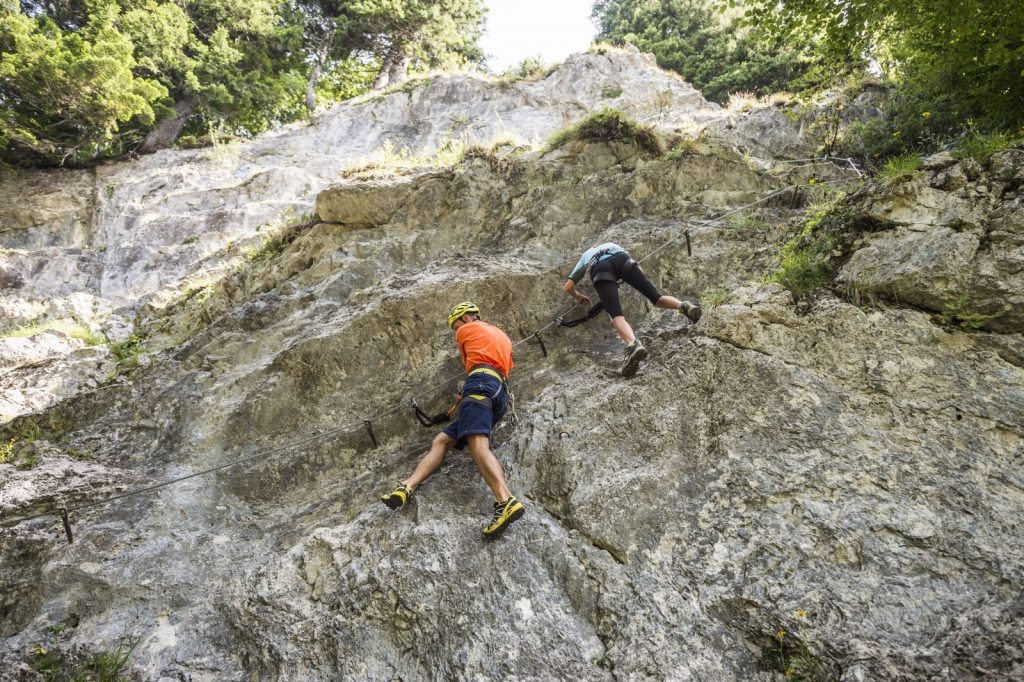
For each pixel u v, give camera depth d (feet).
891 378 13.50
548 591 12.30
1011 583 10.44
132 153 56.44
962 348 13.53
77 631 13.47
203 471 17.60
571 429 14.75
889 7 21.86
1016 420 12.32
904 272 14.64
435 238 25.70
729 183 24.14
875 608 10.75
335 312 22.66
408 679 11.50
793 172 25.12
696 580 11.91
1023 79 21.54
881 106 33.53
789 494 12.50
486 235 25.22
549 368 18.12
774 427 13.53
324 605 12.85
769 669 10.66
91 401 20.54
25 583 14.35
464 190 26.50
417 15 69.62
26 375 26.89
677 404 14.57
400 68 73.46
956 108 25.79
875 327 14.30
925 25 21.99
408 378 19.62
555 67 55.72
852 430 13.03
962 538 11.16
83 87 50.83
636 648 11.21
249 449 18.48
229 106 66.64
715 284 19.65
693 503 13.01
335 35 72.64
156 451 18.92
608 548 12.73
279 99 69.05
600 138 27.45
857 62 25.50
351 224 27.30
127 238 44.04
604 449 14.24
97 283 42.01
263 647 12.48
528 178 26.48
